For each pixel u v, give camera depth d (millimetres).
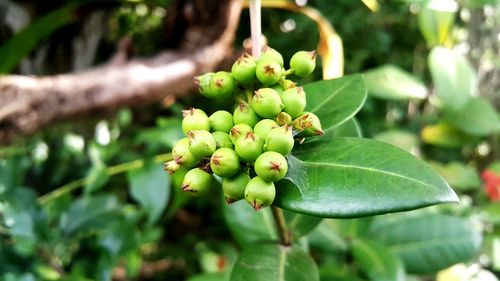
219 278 300
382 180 130
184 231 771
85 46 562
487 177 406
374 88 361
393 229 299
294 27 812
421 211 345
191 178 134
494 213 382
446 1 244
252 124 138
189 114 137
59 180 523
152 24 569
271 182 127
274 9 817
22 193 320
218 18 400
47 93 370
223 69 432
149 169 339
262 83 145
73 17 396
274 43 807
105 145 404
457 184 420
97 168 359
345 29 828
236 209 236
